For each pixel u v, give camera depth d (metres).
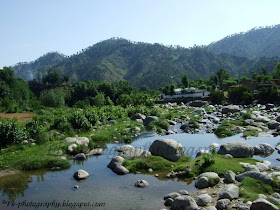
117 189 14.98
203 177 14.98
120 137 28.92
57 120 30.20
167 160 19.05
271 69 180.25
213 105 65.56
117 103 66.38
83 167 19.16
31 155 20.89
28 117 45.09
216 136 28.56
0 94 77.88
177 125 37.44
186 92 91.25
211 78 121.81
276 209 10.68
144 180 15.84
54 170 18.67
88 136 27.34
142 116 41.22
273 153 20.94
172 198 13.25
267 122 33.97
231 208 11.77
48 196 14.38
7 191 15.23
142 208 12.63
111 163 18.95
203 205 12.45
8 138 22.75
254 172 14.70
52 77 130.62
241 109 49.22
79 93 89.19
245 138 26.52
